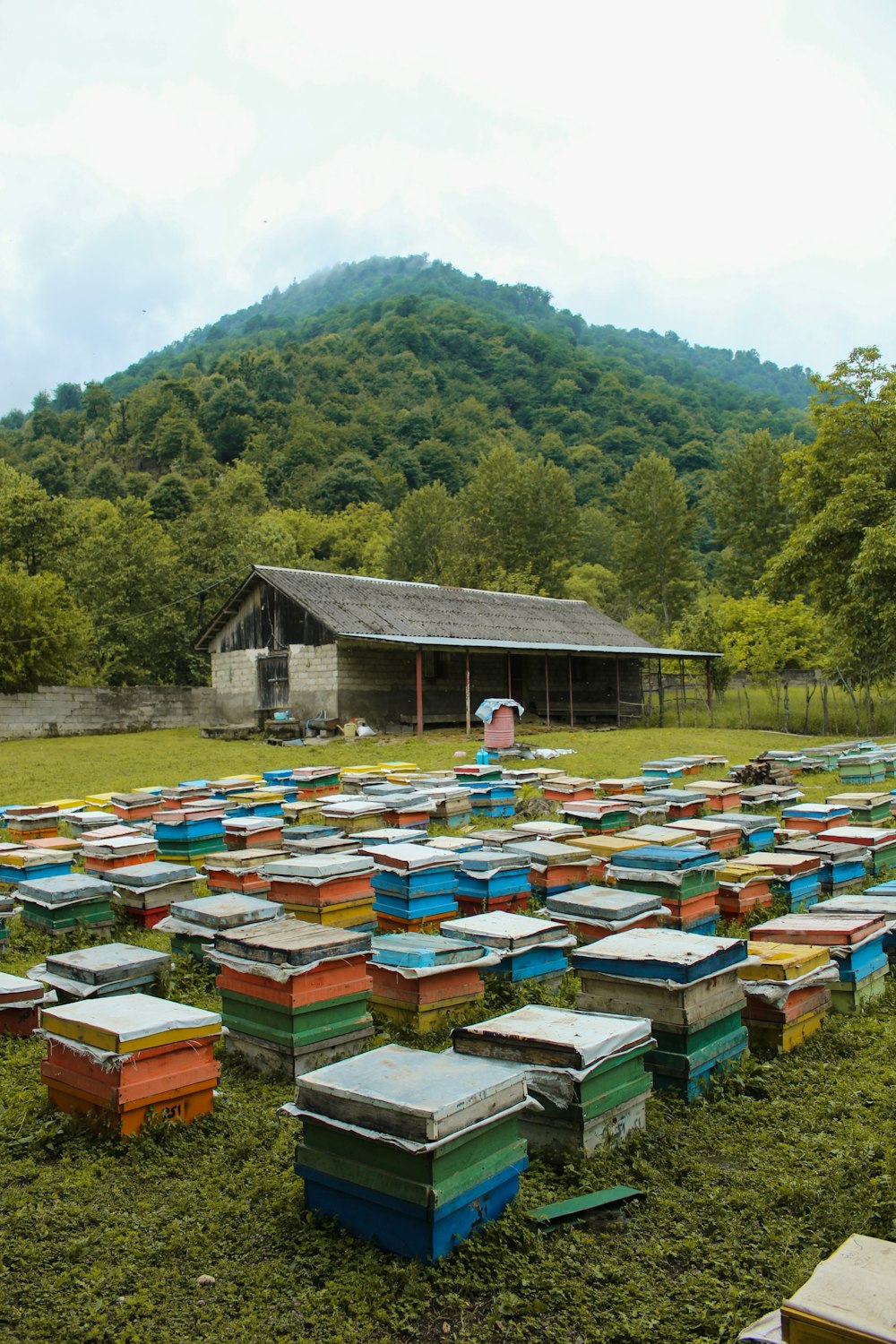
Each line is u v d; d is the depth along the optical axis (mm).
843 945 6918
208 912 7113
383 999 6555
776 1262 3982
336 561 73938
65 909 8641
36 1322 3703
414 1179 4008
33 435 114312
